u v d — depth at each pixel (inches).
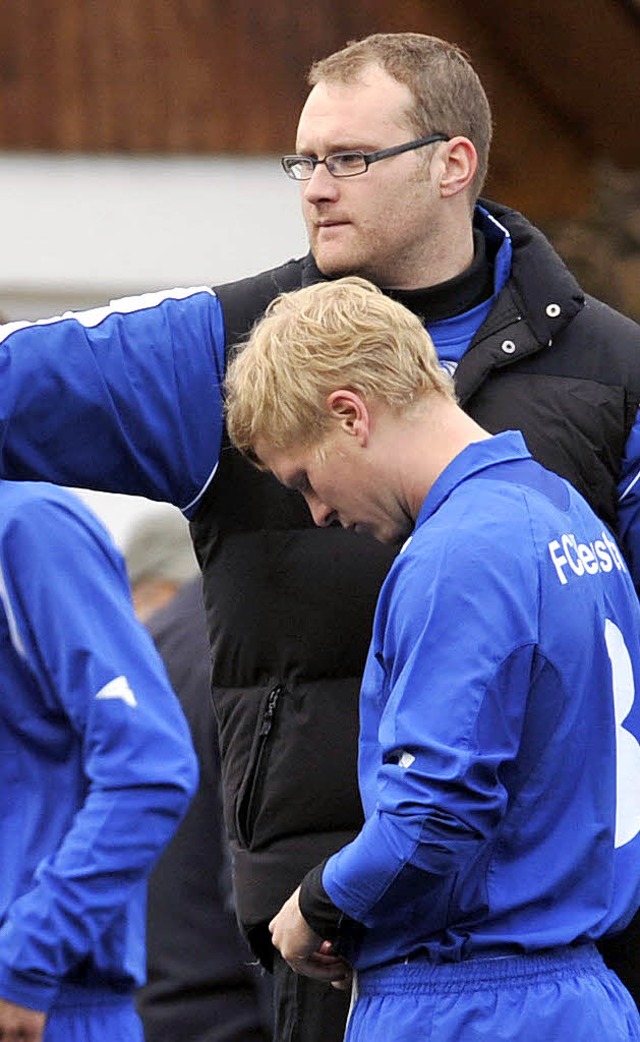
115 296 986.7
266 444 388.8
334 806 443.8
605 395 457.4
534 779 366.9
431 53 456.8
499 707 357.1
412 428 379.9
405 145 448.1
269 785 448.1
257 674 454.3
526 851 369.1
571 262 980.6
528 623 361.1
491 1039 364.2
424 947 370.3
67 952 436.5
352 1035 381.1
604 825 375.9
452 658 357.1
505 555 362.9
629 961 449.7
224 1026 589.0
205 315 464.1
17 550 443.2
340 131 447.8
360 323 378.6
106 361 451.5
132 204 976.9
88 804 441.1
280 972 455.2
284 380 379.6
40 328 451.2
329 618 444.5
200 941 592.1
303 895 378.0
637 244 981.2
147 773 442.0
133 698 445.4
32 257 971.3
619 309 976.3
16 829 444.5
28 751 446.9
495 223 469.4
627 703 387.5
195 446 458.0
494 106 980.6
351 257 451.8
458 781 352.2
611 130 987.9
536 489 380.2
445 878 358.0
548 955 372.2
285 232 986.1
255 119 980.6
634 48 931.3
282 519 450.3
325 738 444.1
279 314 390.0
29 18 966.4
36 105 968.3
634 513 462.0
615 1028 375.2
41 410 449.1
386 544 414.6
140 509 936.9
